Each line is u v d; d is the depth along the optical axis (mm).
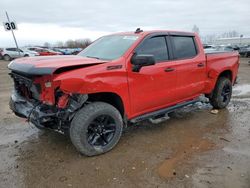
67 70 3184
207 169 3205
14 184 2963
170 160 3451
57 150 3773
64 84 3074
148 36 4059
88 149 3471
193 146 3869
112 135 3721
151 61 3479
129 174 3131
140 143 3994
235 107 5957
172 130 4523
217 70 5309
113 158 3527
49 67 3076
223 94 5711
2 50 24594
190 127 4664
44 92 3270
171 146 3881
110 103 3838
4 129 4605
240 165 3291
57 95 3205
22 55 23953
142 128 4613
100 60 3625
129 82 3703
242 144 3926
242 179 2980
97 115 3453
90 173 3164
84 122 3352
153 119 5039
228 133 4375
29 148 3846
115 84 3523
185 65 4555
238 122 4918
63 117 3287
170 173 3133
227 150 3723
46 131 4496
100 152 3596
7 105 6250
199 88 5016
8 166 3338
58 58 3670
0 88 8680
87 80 3223
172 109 4578
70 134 3395
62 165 3354
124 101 3713
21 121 5020
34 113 3377
